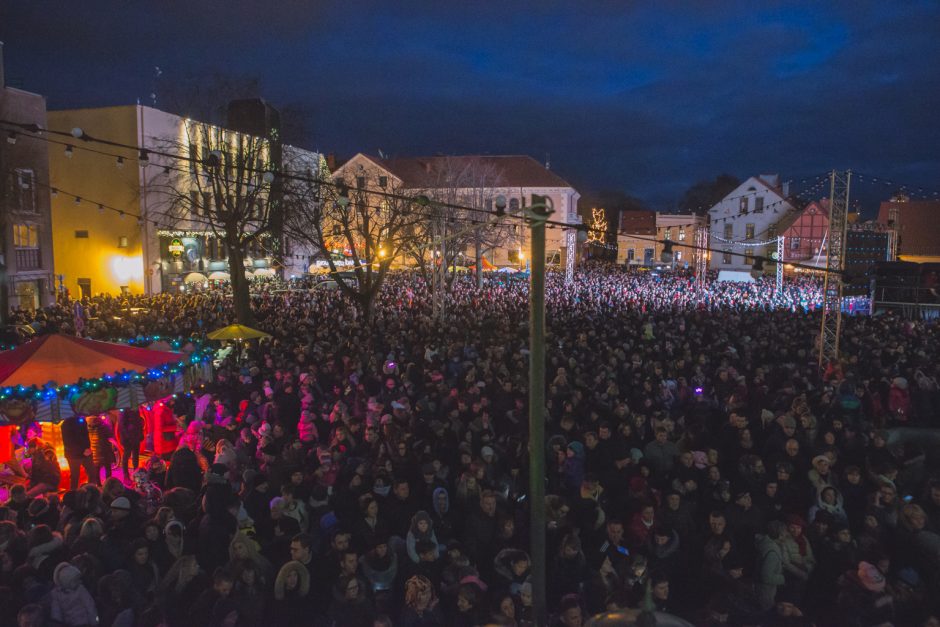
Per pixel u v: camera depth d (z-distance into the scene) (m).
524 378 11.36
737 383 11.45
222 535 6.51
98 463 9.88
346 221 25.39
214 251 43.19
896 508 6.71
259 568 5.75
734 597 5.74
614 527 6.21
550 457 8.34
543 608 3.13
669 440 8.92
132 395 10.51
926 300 27.45
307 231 31.86
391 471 7.53
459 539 6.88
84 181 39.47
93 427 9.86
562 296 31.09
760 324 19.97
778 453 7.99
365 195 28.83
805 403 9.37
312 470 7.98
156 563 6.15
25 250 31.50
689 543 6.62
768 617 5.69
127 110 38.28
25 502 7.11
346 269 33.22
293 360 14.46
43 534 6.01
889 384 11.27
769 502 7.16
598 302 29.12
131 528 6.32
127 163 38.50
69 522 6.52
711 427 10.37
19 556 5.93
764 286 41.28
